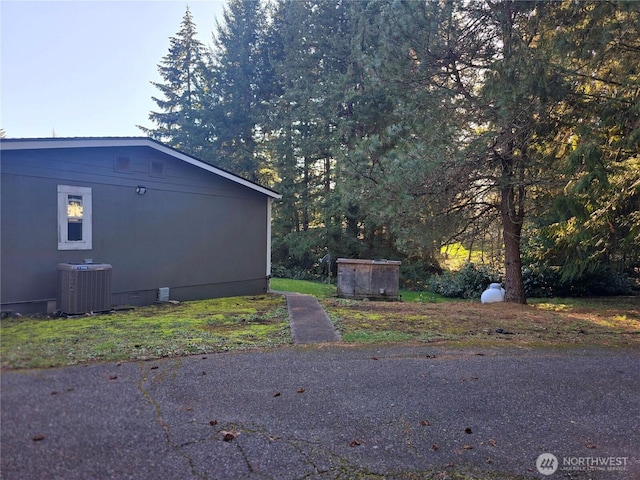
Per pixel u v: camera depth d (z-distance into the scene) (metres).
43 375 3.29
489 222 9.74
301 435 2.75
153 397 3.09
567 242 8.91
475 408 3.29
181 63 24.05
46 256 5.93
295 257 19.20
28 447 2.33
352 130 16.16
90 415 2.74
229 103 20.88
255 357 4.21
